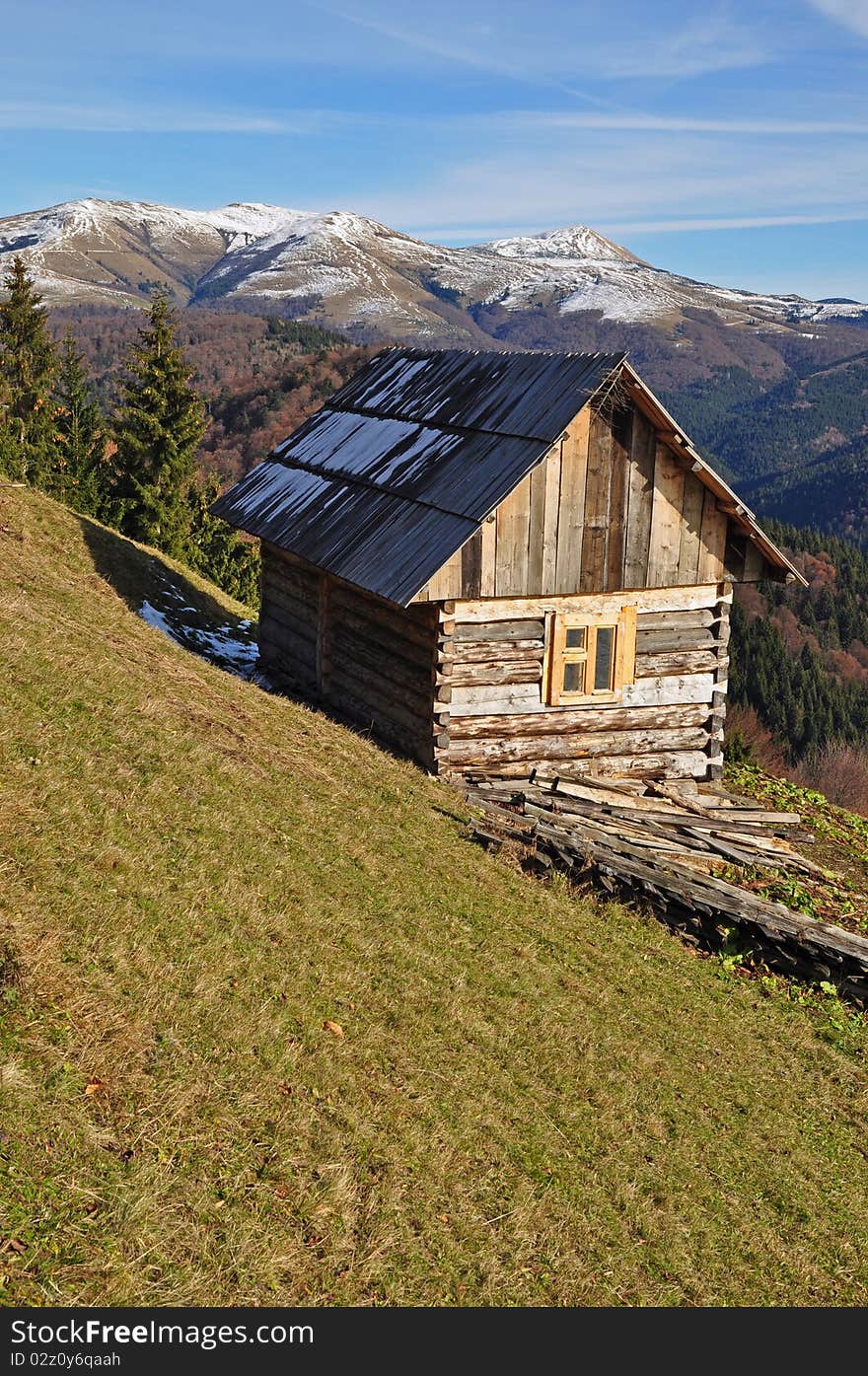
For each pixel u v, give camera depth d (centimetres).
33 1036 668
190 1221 612
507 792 1659
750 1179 917
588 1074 954
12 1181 579
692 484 1780
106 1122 642
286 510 2162
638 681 1823
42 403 5359
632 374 1650
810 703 8888
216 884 954
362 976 936
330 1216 665
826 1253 860
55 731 1087
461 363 2112
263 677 2252
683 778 1880
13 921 752
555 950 1188
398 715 1797
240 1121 698
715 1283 773
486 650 1695
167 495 4809
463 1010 957
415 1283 652
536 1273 707
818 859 1805
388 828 1316
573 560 1709
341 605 1989
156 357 4853
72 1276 552
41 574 1780
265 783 1254
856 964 1334
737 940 1380
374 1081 803
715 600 1852
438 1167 750
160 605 2362
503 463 1680
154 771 1114
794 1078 1123
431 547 1641
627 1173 849
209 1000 786
